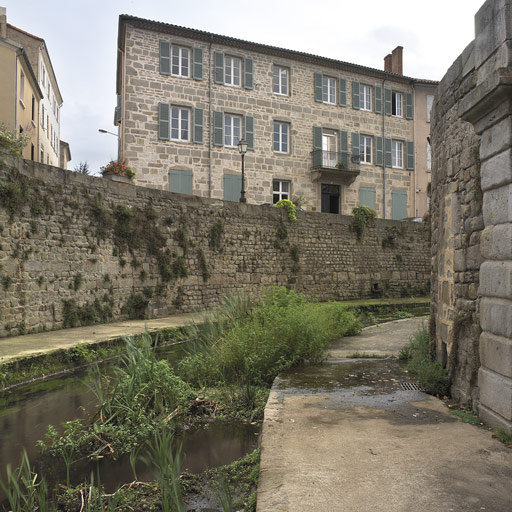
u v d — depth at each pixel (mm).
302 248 19000
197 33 21250
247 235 17109
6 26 23016
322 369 6602
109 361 8281
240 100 22469
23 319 9500
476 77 4324
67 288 10828
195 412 5535
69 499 3566
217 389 6414
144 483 3760
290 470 3154
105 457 4395
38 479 3934
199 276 15258
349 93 25281
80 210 11375
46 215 10320
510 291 3580
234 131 22547
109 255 12211
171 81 21094
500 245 3742
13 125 18266
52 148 30250
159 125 20766
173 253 14430
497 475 3020
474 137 4410
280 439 3777
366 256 21125
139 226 13391
